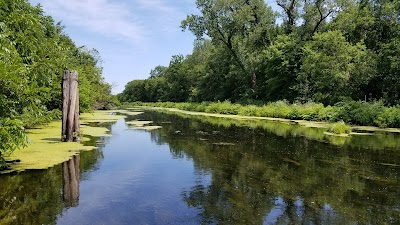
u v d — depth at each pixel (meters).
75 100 13.11
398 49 25.27
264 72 42.66
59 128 17.80
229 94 52.31
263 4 41.59
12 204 5.98
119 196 6.66
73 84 12.95
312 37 34.25
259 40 42.69
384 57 27.22
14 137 6.86
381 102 24.11
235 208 6.06
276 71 39.22
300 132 18.88
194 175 8.53
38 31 9.84
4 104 6.92
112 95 57.50
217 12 42.09
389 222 5.46
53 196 6.51
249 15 40.34
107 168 9.16
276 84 38.91
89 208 5.89
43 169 8.55
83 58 39.72
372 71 26.97
